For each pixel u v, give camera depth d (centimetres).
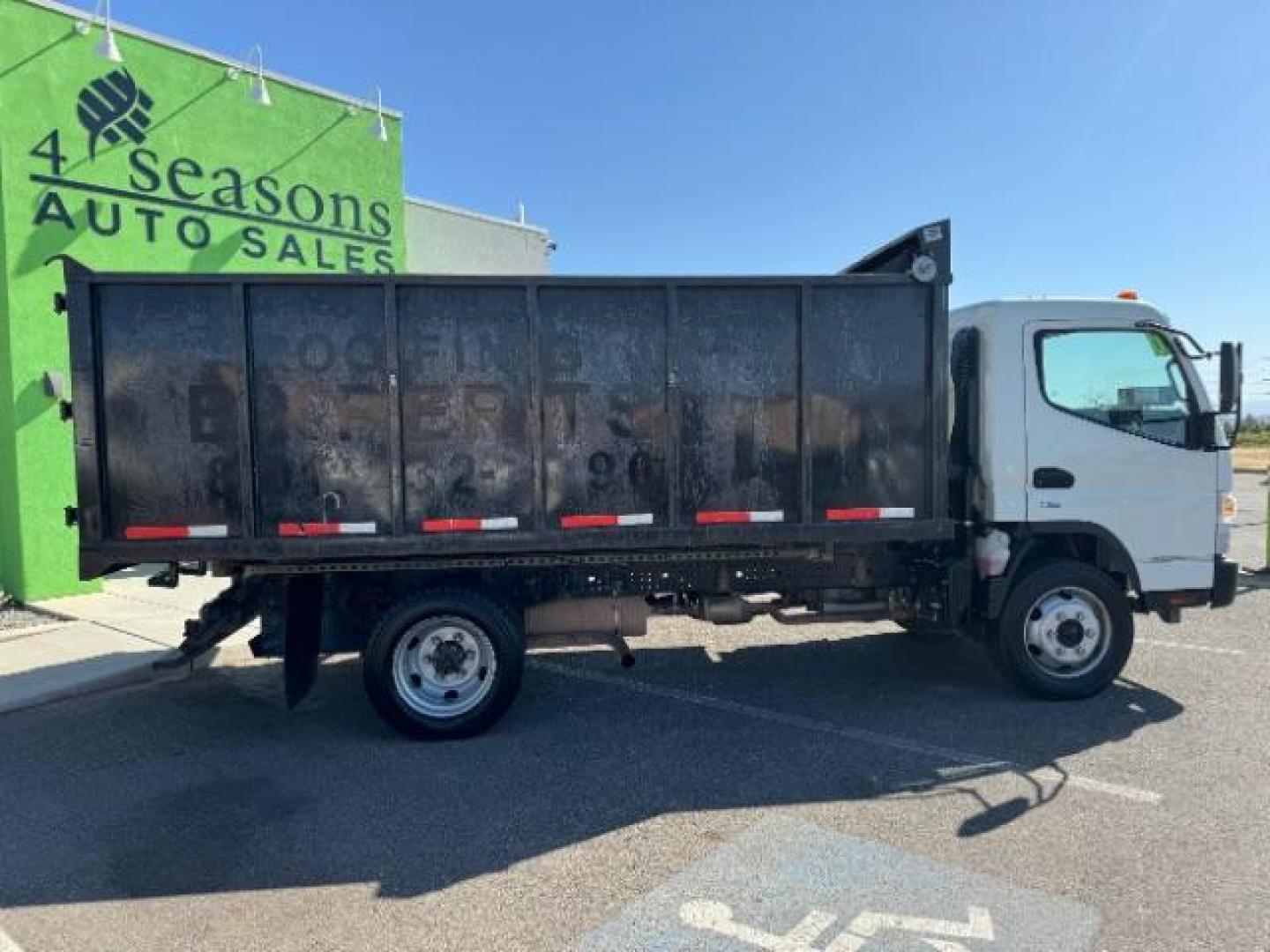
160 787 447
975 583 575
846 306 528
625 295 515
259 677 656
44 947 307
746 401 524
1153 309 569
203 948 304
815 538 530
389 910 328
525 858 367
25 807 423
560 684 622
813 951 297
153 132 988
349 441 500
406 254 1400
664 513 523
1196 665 641
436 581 536
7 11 862
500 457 511
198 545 494
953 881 340
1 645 707
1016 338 553
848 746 492
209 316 490
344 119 1198
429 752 493
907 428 533
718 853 367
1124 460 559
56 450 910
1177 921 310
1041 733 506
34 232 891
